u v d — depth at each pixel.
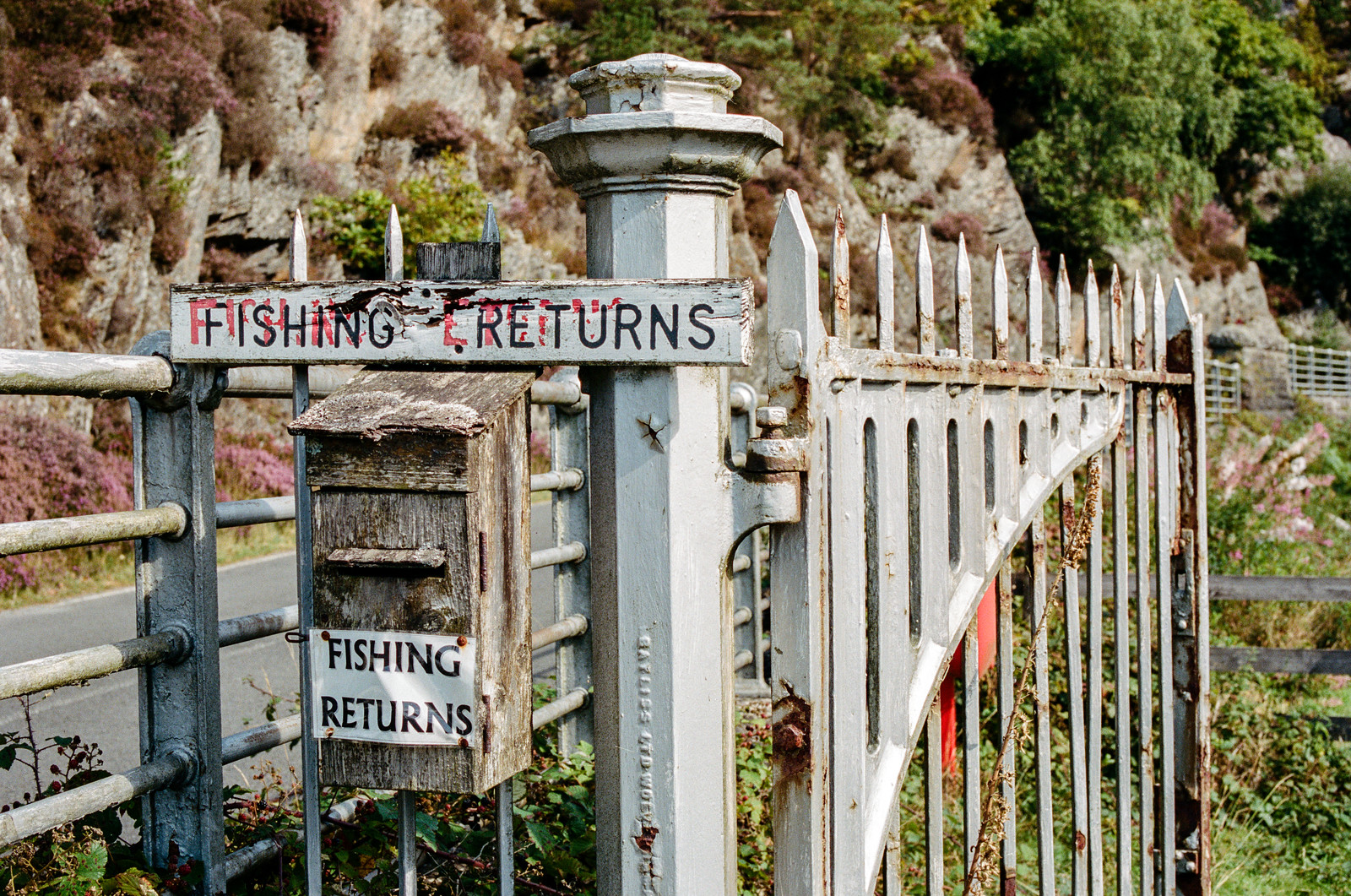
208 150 15.68
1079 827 2.63
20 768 4.61
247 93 16.83
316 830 1.77
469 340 1.58
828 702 1.62
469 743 1.54
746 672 5.08
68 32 14.05
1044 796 2.47
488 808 2.78
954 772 4.08
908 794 4.42
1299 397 36.09
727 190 1.59
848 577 1.67
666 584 1.54
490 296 1.57
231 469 13.11
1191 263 38.97
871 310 25.05
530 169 22.72
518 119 23.50
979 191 31.38
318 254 17.97
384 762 1.57
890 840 1.87
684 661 1.55
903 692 1.82
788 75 26.39
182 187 15.20
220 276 16.52
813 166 27.08
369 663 1.56
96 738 5.15
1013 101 35.12
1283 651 5.48
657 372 1.53
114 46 14.85
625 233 1.56
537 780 3.08
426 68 20.98
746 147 1.56
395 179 19.95
